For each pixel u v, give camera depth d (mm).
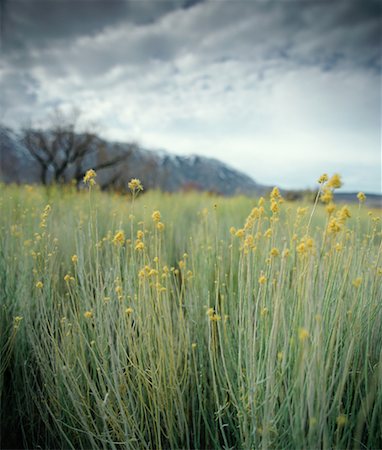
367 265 1882
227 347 1838
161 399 1732
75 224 3736
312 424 1231
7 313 2268
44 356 1857
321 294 1356
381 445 1460
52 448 1874
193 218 6312
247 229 1850
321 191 1396
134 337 1666
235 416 1743
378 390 1485
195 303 2250
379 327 1808
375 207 4191
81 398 1747
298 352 1440
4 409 1982
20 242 2881
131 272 2180
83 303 2156
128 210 5039
